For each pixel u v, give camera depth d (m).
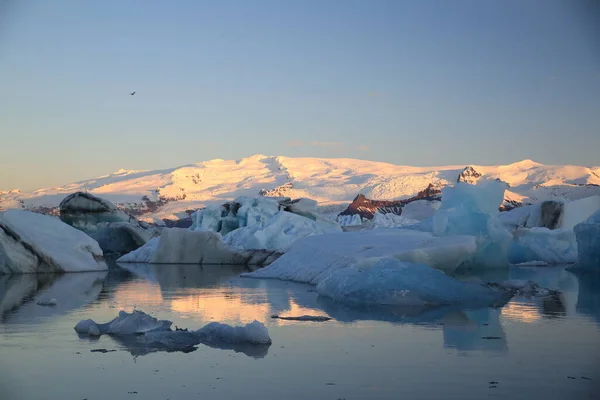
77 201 49.62
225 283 19.53
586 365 8.02
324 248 20.64
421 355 8.61
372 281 14.52
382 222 53.66
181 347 9.15
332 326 10.92
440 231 25.42
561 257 29.77
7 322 11.38
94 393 6.93
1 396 6.84
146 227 49.16
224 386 7.16
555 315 12.16
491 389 6.98
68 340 9.66
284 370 7.83
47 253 24.34
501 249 25.61
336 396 6.77
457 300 14.11
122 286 18.64
